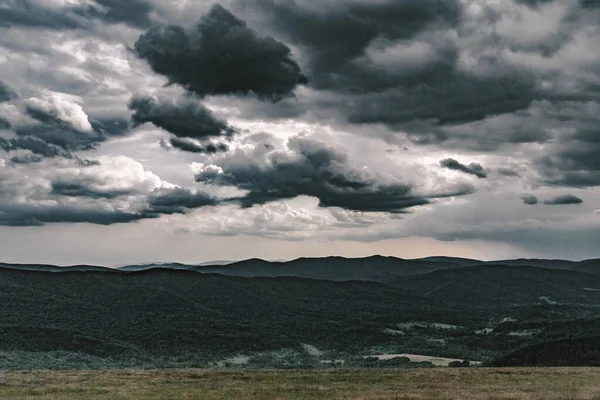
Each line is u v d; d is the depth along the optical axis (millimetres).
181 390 49688
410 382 54125
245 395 46188
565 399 41438
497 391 46344
